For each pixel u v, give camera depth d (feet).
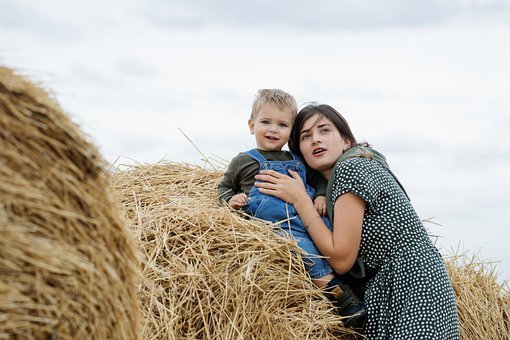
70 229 9.13
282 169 15.44
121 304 9.73
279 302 13.51
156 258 13.17
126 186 15.88
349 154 14.83
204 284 13.01
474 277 16.93
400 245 14.32
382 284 14.23
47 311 8.78
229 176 15.69
